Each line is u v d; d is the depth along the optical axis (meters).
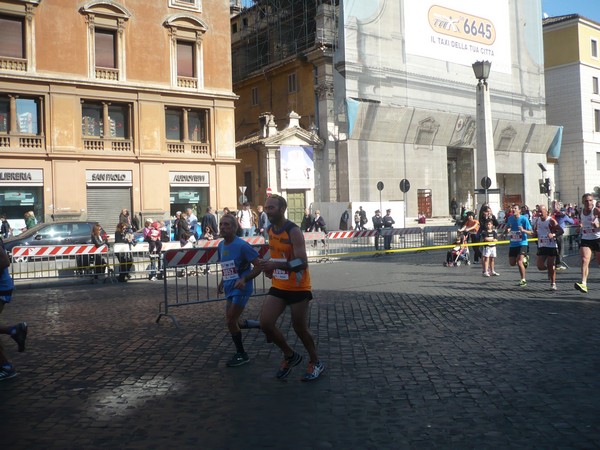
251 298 13.01
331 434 4.78
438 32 42.72
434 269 18.86
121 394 6.07
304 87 40.53
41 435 4.91
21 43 27.72
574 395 5.64
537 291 12.95
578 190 55.59
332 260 23.86
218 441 4.69
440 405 5.44
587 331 8.58
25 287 17.05
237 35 48.75
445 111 42.56
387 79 39.69
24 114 27.83
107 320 10.78
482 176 27.38
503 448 4.41
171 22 31.48
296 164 37.50
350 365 6.98
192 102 32.38
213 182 33.03
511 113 47.81
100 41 29.80
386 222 30.64
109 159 29.61
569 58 55.91
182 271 13.63
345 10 37.72
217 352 7.91
